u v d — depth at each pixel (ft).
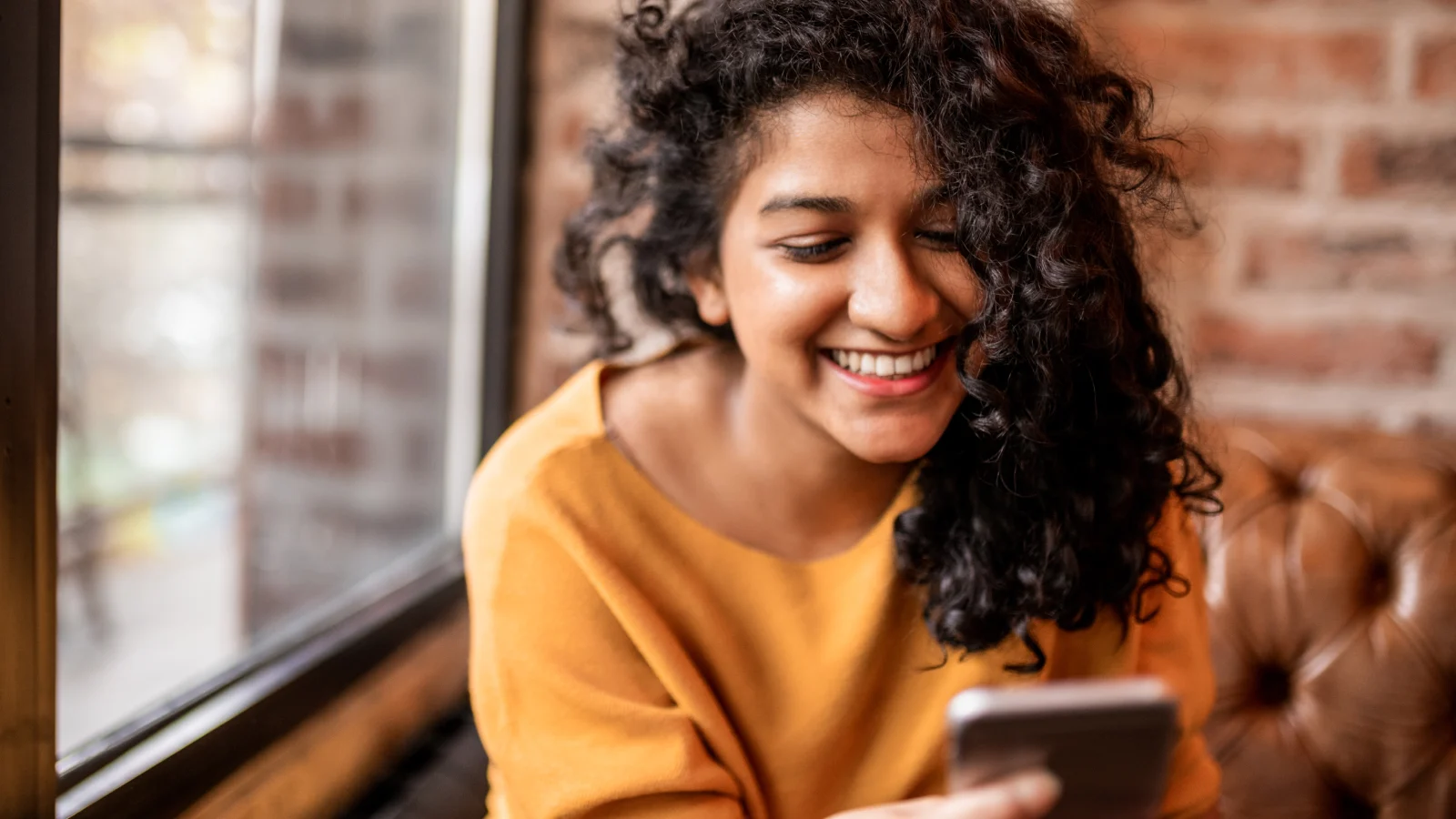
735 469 2.35
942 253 2.00
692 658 2.35
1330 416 4.06
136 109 4.07
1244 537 3.25
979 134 1.97
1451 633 3.07
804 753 2.38
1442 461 3.29
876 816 1.70
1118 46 3.16
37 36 1.90
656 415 2.39
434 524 4.24
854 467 2.32
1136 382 2.29
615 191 2.68
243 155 4.31
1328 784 3.15
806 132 1.96
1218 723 3.22
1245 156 4.01
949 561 2.26
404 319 4.21
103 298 4.33
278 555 4.59
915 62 1.93
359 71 4.18
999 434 2.07
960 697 1.46
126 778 2.24
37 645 1.98
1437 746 3.07
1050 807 1.47
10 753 1.94
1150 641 2.61
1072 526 2.25
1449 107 3.84
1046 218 2.01
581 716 2.22
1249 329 4.08
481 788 3.26
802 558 2.37
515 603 2.26
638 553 2.30
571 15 3.94
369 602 3.38
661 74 2.34
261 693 2.68
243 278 4.40
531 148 4.01
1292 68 3.94
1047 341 2.05
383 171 4.18
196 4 4.12
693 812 2.17
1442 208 3.89
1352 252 3.98
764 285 2.05
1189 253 4.06
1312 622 3.17
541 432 2.41
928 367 2.07
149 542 4.61
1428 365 3.97
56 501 2.02
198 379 4.52
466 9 3.95
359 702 3.14
